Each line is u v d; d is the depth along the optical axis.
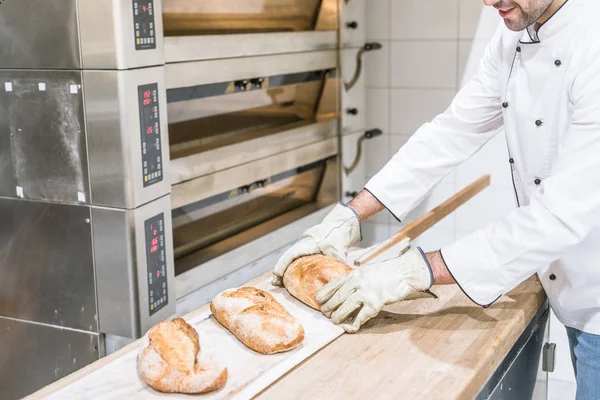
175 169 1.92
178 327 1.33
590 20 1.38
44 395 1.21
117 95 1.67
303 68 2.48
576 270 1.53
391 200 1.75
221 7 2.09
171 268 1.91
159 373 1.21
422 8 2.81
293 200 2.68
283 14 2.43
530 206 1.41
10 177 1.88
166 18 1.89
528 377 1.67
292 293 1.58
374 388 1.22
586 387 1.60
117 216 1.76
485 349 1.35
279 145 2.39
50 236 1.87
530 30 1.51
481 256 1.43
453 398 1.19
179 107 1.97
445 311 1.54
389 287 1.44
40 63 1.75
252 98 2.30
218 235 2.26
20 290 1.96
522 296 1.61
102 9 1.64
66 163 1.79
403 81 2.91
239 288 1.52
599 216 1.44
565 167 1.36
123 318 1.82
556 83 1.45
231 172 2.17
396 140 2.98
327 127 2.68
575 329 1.63
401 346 1.38
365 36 2.93
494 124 1.75
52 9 1.70
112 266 1.80
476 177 2.84
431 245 2.98
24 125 1.82
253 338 1.34
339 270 1.55
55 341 1.95
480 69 1.74
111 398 1.20
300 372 1.28
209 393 1.21
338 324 1.45
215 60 2.04
